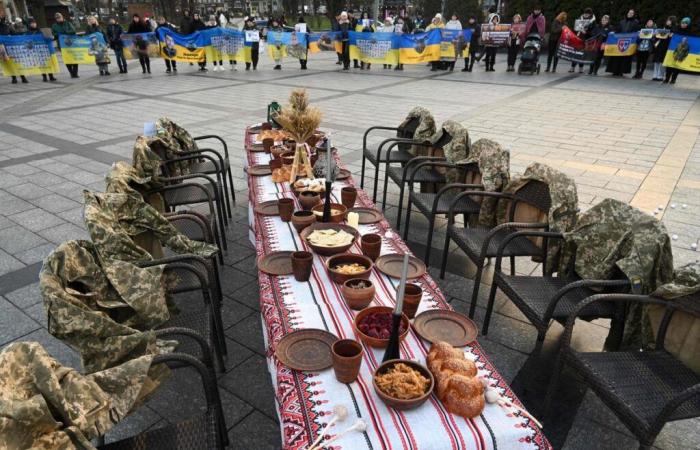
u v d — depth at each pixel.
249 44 15.03
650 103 10.38
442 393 1.47
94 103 9.93
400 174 4.54
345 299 1.99
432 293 2.14
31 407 1.23
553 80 13.67
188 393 2.53
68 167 6.02
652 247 2.20
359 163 6.26
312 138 3.91
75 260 1.94
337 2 29.22
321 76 14.14
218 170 4.30
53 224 4.44
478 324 3.14
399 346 1.67
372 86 12.29
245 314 3.22
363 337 1.73
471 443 1.37
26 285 3.46
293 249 2.50
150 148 3.82
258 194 3.25
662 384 1.97
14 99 10.32
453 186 3.55
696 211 4.88
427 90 11.76
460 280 3.68
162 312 2.11
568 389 2.57
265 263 2.34
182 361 1.80
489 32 15.00
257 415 2.40
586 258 2.56
